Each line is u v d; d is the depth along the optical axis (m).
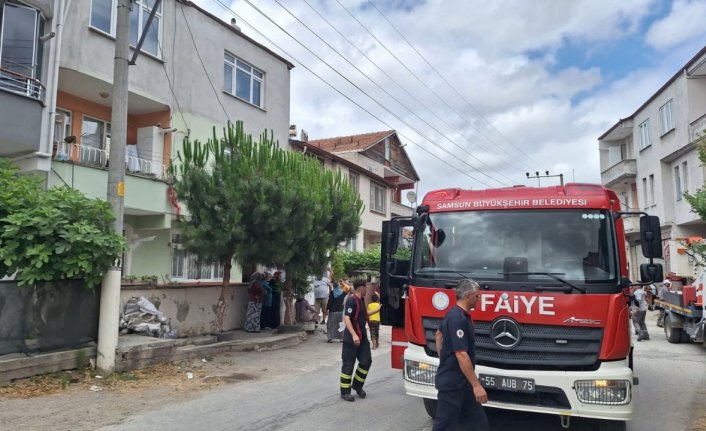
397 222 7.36
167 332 11.15
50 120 12.34
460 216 6.59
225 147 12.29
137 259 15.91
